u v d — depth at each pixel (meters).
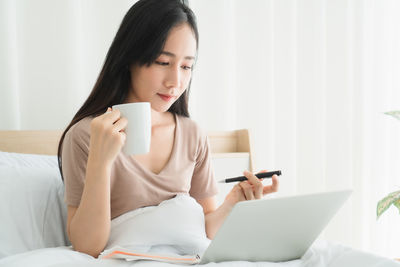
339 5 2.31
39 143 1.39
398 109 2.37
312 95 2.27
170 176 1.04
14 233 0.95
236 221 0.64
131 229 0.86
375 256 0.71
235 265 0.69
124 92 1.02
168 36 0.89
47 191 1.07
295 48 2.21
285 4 2.19
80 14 1.55
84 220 0.82
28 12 1.47
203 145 1.18
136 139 0.76
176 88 0.93
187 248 0.87
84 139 0.93
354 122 2.36
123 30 0.95
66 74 1.54
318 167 2.29
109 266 0.66
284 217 0.69
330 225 2.38
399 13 2.37
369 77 2.38
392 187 2.39
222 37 1.96
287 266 0.74
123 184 0.96
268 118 2.11
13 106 1.43
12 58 1.42
